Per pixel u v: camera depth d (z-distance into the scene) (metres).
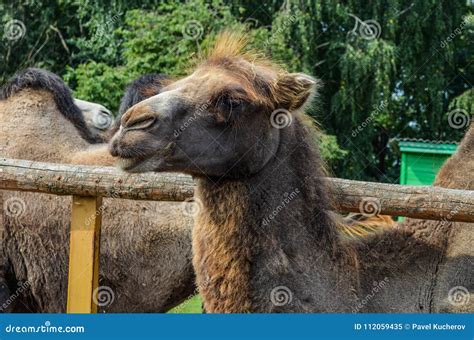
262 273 3.80
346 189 4.19
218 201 3.94
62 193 4.53
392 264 3.97
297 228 3.87
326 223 3.92
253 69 4.08
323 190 4.00
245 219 3.88
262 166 3.93
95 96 14.20
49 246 5.50
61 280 5.52
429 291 3.93
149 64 14.16
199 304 6.96
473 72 17.38
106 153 5.67
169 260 5.54
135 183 4.47
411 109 17.08
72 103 6.15
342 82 15.99
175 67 13.45
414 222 4.13
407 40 16.70
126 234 5.50
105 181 4.48
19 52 18.06
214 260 3.90
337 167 15.99
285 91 4.04
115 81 14.24
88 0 17.06
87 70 14.85
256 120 3.95
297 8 15.96
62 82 6.16
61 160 5.71
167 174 4.53
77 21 18.72
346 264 3.88
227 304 3.83
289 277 3.79
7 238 5.52
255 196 3.90
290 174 3.96
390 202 4.10
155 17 14.48
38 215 5.50
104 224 5.51
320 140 4.27
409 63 16.66
